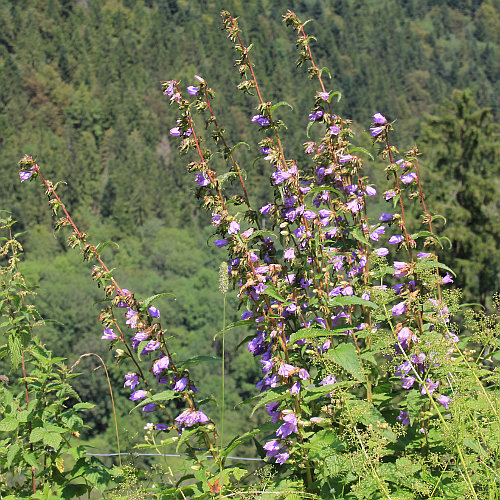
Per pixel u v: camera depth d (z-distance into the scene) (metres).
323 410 3.48
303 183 4.07
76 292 70.81
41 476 3.91
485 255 29.22
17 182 102.12
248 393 63.41
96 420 44.69
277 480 3.49
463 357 3.32
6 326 4.02
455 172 34.41
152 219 118.62
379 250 3.86
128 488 3.48
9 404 3.89
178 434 3.55
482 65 182.00
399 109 144.38
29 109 153.25
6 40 171.88
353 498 3.14
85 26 180.38
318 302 3.63
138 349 3.43
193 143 3.55
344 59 163.75
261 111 3.59
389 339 3.44
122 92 158.00
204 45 178.50
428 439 3.53
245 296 3.53
